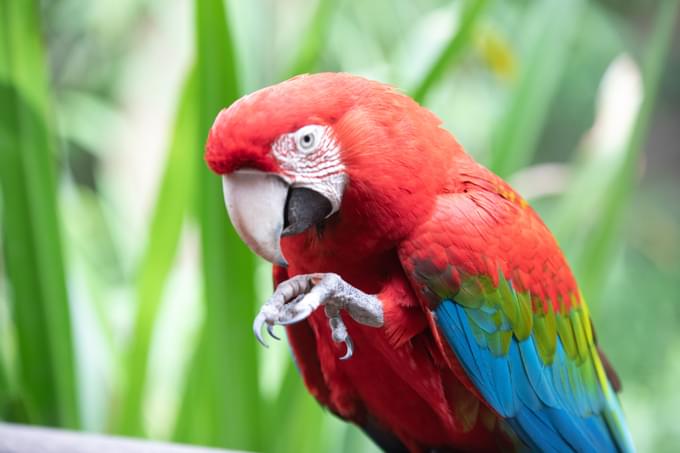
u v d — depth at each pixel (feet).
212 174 13.80
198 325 15.65
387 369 12.51
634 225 29.25
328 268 11.78
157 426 17.12
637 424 23.86
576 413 13.43
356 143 10.87
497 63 19.11
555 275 13.00
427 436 13.38
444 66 14.62
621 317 26.16
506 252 12.08
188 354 16.37
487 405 12.64
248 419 14.71
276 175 10.61
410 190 11.14
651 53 15.96
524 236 12.42
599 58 29.07
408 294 11.64
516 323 12.35
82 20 26.35
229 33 13.44
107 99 27.68
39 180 14.96
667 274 27.35
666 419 23.90
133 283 18.85
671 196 32.14
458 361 12.00
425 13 25.25
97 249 22.34
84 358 16.48
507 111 16.34
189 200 15.15
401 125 11.21
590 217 16.94
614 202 16.08
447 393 12.54
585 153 17.58
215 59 13.52
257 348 14.55
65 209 17.46
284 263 10.59
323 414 15.80
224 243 14.03
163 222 15.26
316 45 15.46
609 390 14.28
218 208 13.91
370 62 24.09
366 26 25.18
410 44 16.71
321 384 13.82
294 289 10.14
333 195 10.87
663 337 25.93
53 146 15.12
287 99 10.68
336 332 10.42
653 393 24.90
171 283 18.24
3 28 14.56
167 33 26.45
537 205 24.09
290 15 25.38
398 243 11.42
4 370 15.70
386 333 11.55
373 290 11.86
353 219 11.16
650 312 26.27
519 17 24.54
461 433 12.95
